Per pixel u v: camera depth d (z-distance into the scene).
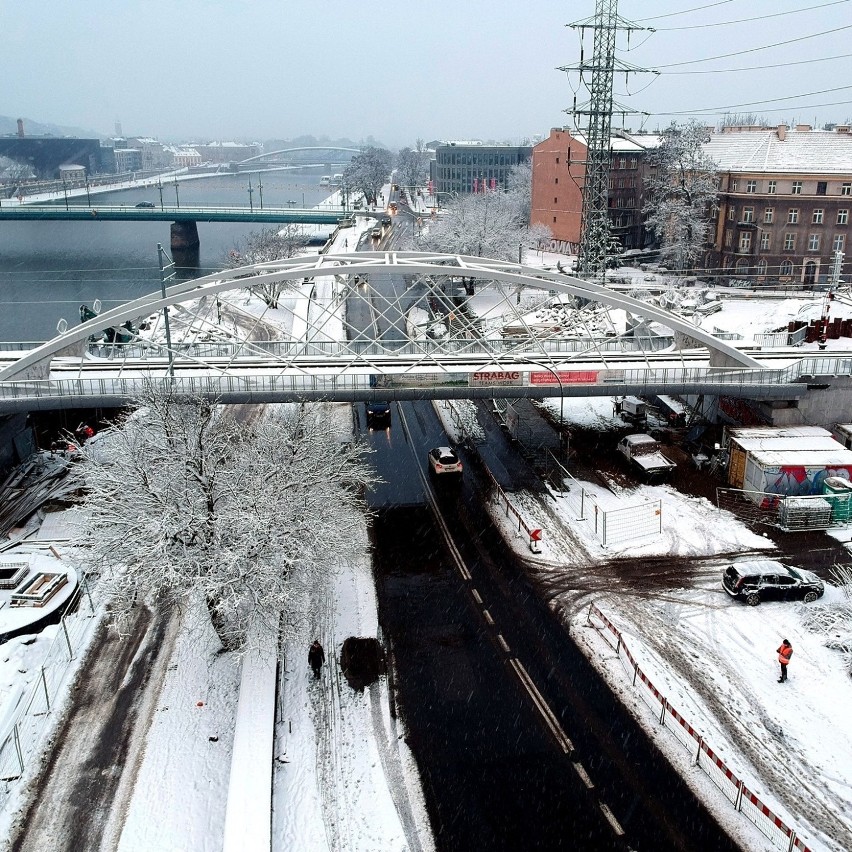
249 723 25.66
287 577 30.38
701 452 48.53
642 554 37.22
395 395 44.16
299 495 30.56
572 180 114.75
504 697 27.59
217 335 64.75
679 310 78.75
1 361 50.94
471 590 34.50
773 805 22.97
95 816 23.22
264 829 21.44
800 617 31.94
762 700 27.25
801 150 92.75
